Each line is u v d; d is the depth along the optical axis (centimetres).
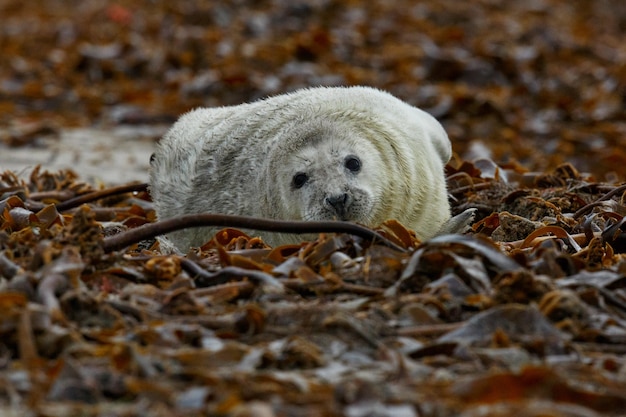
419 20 4238
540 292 1094
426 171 1580
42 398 897
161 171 1709
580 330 1044
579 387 906
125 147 2811
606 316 1077
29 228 1353
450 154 1748
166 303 1098
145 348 993
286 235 1483
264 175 1529
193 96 3428
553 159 2725
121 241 1224
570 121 3259
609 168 2633
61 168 2462
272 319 1055
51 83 3703
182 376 927
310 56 3762
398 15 4294
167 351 985
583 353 1012
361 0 4450
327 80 3481
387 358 975
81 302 1066
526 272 1094
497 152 2836
